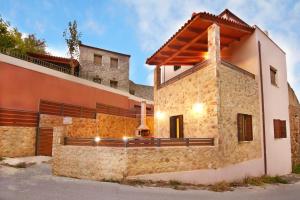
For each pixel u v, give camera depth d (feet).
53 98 47.11
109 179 24.54
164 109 44.09
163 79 58.29
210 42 32.48
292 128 55.67
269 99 41.78
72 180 24.81
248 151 34.99
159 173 25.77
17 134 39.01
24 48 73.46
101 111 60.49
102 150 25.25
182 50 41.91
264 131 38.81
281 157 43.83
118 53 85.40
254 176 35.50
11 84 39.27
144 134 55.21
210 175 28.71
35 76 43.78
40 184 22.79
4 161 33.73
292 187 32.42
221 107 30.71
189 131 35.65
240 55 41.01
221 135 30.12
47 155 43.29
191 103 35.63
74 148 26.66
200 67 33.96
